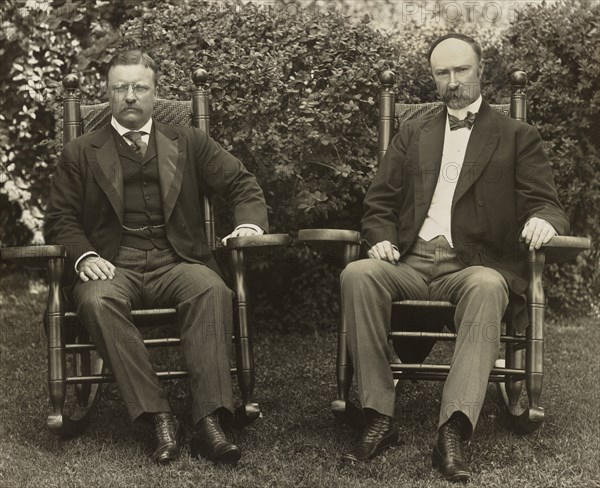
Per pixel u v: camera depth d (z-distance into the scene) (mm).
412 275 3127
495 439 3008
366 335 2893
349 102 4133
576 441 2980
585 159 4941
